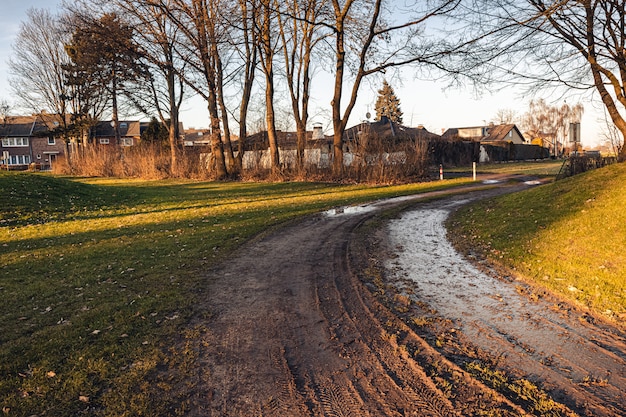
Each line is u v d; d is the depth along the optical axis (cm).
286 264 743
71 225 1273
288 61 2900
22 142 6719
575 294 550
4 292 600
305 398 329
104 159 3953
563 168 1886
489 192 1817
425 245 895
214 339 439
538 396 327
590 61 1027
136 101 3188
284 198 1838
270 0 2208
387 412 310
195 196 2027
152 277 664
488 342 427
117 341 432
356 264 740
